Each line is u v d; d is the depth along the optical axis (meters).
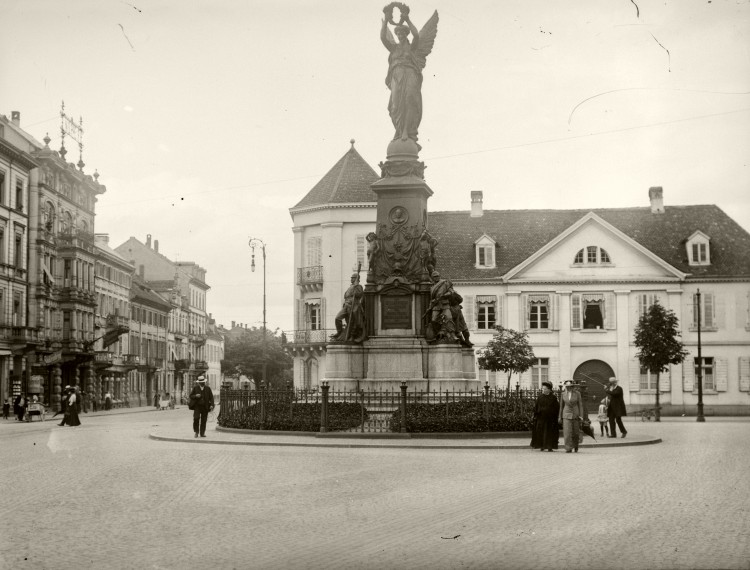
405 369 30.72
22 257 66.56
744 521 12.20
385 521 12.31
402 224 31.59
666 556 10.01
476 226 65.56
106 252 83.25
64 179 74.44
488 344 55.91
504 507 13.48
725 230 62.84
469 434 27.05
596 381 61.03
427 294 31.33
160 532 11.50
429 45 32.50
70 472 18.56
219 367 133.25
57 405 70.19
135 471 18.62
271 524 12.09
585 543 10.73
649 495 14.75
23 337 63.66
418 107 32.25
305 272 66.94
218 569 9.45
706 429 37.78
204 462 20.50
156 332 101.56
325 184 67.56
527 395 29.50
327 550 10.40
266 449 24.25
